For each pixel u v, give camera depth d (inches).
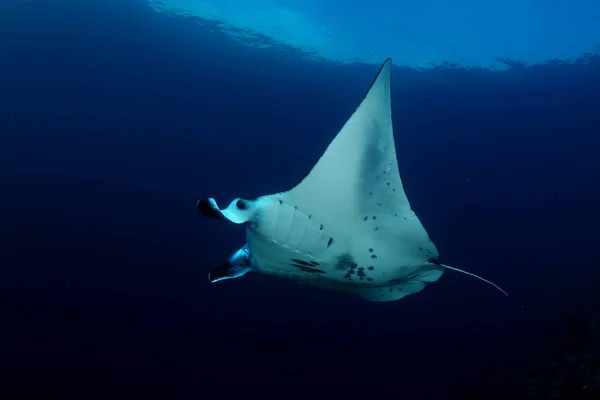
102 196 549.0
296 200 83.7
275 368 468.8
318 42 551.2
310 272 98.3
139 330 459.2
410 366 491.8
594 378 209.2
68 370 398.0
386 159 85.1
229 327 496.7
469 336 530.0
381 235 92.0
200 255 546.9
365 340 516.4
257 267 104.4
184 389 421.1
